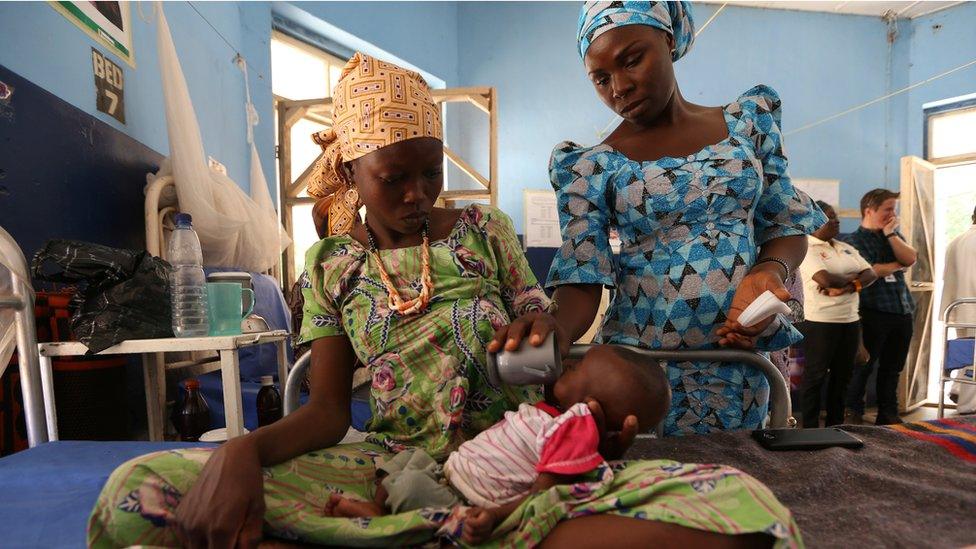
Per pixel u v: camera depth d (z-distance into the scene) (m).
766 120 1.13
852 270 3.46
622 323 1.15
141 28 2.47
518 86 5.42
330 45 4.38
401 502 0.74
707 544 0.54
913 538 0.68
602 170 1.11
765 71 5.32
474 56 5.49
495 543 0.64
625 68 1.01
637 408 0.84
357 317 0.94
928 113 5.24
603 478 0.67
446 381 0.90
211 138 3.09
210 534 0.61
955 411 3.61
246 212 2.77
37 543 0.79
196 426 1.98
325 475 0.81
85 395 1.67
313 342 0.98
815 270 3.48
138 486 0.64
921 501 0.79
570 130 5.38
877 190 3.92
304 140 4.35
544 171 5.39
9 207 1.65
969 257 4.00
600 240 1.11
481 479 0.77
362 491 0.83
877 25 5.36
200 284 1.88
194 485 0.65
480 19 5.48
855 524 0.73
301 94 4.35
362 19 4.40
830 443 1.00
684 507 0.56
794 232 1.11
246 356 2.70
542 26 5.39
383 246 1.00
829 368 3.58
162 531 0.65
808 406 3.54
